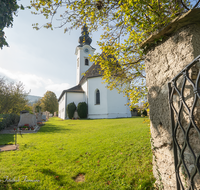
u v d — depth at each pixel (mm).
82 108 23656
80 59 32844
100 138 6922
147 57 2857
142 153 4375
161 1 2621
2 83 16766
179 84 2033
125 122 13219
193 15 1834
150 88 2730
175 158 1988
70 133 9336
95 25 3740
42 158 4723
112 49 3570
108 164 4047
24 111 16719
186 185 1909
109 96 22312
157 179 2609
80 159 4621
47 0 3197
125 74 4492
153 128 2648
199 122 1737
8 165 4148
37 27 3641
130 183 3088
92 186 3125
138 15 2586
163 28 2209
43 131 10438
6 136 8445
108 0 3154
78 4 3260
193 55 1893
